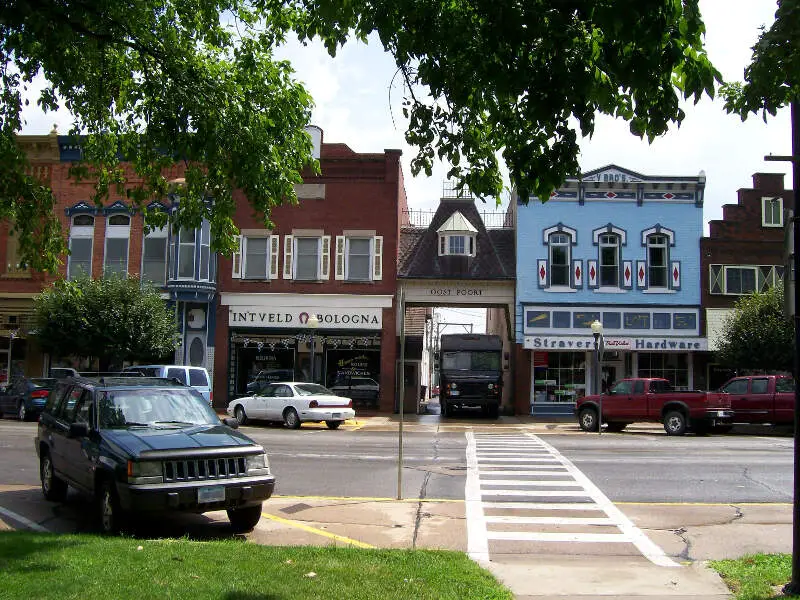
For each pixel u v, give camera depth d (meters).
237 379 31.38
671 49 4.89
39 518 9.41
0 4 7.35
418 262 32.03
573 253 31.30
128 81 11.02
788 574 6.67
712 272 31.06
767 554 7.68
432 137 7.31
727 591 6.36
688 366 31.38
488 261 32.12
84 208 31.02
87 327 26.47
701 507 10.57
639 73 4.89
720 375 31.38
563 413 31.08
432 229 33.22
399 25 6.33
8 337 30.97
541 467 14.36
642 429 26.42
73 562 6.17
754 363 26.86
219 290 31.28
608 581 6.70
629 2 4.41
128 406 9.24
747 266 31.16
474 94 6.44
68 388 10.56
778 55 6.23
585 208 31.47
